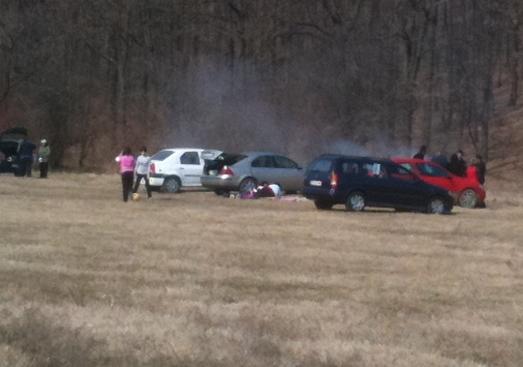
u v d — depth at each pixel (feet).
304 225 90.89
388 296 51.72
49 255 63.57
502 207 128.06
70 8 252.42
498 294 53.62
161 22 252.62
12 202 109.29
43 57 237.86
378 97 219.00
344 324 42.34
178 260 63.36
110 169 230.07
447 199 112.57
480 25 251.39
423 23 237.45
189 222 90.63
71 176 183.52
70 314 41.14
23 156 175.01
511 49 274.16
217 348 35.42
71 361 32.71
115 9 252.21
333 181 108.06
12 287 49.06
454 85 243.40
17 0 253.65
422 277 59.67
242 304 47.03
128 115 244.42
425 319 45.01
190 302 46.73
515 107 259.60
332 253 70.33
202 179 135.85
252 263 63.46
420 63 251.60
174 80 242.17
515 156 228.43
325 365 34.19
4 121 232.32
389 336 40.27
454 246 77.92
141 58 250.37
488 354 37.73
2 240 71.20
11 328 36.68
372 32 229.25
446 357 36.78
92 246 69.31
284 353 35.53
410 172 111.65
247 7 241.35
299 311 45.44
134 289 50.34
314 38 236.02
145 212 100.63
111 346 35.12
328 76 220.64
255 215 100.37
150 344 35.58
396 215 106.01
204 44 250.78
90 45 252.83
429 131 234.99
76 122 236.43
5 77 234.58
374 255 70.23
